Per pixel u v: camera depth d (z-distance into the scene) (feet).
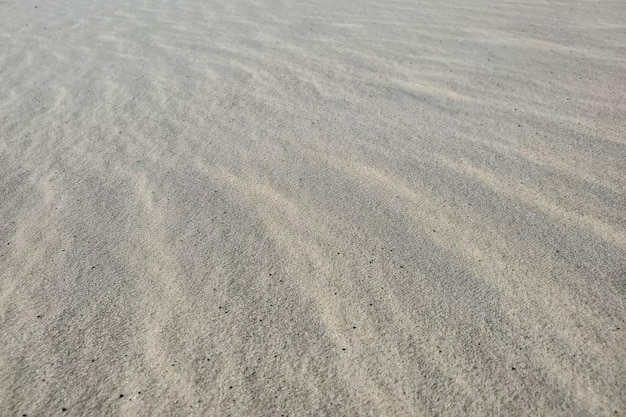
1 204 7.97
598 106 9.94
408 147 8.92
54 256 6.83
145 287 6.25
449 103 10.50
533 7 16.22
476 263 6.31
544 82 11.17
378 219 7.17
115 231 7.23
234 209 7.55
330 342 5.41
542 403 4.67
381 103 10.66
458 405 4.71
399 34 14.67
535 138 8.96
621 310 5.54
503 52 12.97
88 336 5.64
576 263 6.20
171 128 10.04
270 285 6.18
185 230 7.18
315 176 8.23
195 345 5.47
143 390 5.02
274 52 13.79
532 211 7.14
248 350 5.37
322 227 7.08
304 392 4.91
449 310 5.70
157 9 18.20
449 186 7.79
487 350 5.21
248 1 18.70
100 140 9.70
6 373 5.26
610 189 7.45
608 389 4.75
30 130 10.22
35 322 5.84
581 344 5.20
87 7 18.76
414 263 6.37
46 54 14.39
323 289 6.08
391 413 4.68
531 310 5.63
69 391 5.06
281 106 10.76
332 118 10.12
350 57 13.21
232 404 4.85
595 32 13.83
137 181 8.35
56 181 8.47
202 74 12.60
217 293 6.11
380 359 5.19
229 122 10.18
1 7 19.21
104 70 13.09
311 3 18.07
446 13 16.25
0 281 6.47
